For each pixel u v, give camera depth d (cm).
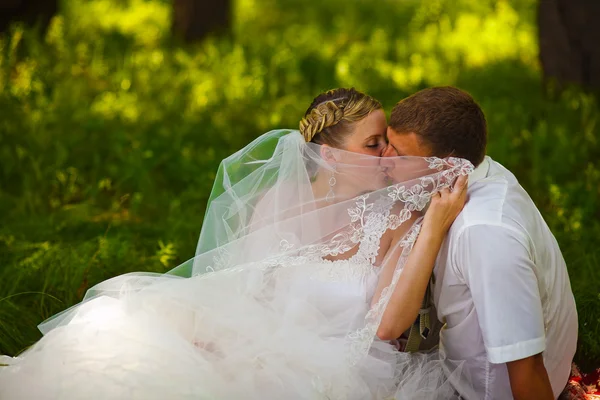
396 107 430
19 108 1030
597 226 716
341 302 448
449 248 410
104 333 429
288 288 454
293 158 464
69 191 838
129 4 1809
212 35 1586
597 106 1089
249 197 480
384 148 462
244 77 1239
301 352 433
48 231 733
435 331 460
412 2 2259
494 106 1117
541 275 413
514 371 395
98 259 642
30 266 634
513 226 396
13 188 862
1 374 422
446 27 1748
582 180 830
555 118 1058
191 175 889
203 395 408
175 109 1105
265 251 466
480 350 421
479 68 1414
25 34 1242
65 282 609
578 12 1138
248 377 426
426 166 421
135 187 854
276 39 1680
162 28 1644
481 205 408
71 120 1021
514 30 1672
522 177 888
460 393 434
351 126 456
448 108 417
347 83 1271
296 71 1316
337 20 1953
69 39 1377
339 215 457
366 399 432
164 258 650
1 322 539
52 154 912
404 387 437
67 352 421
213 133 1020
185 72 1273
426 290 440
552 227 717
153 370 410
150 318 443
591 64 1144
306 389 424
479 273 393
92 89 1169
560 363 439
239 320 444
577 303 553
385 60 1468
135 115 1070
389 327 421
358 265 452
